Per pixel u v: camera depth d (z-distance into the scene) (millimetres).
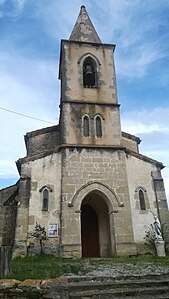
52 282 8344
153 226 16812
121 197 17125
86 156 17938
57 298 7500
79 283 8555
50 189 16844
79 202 16547
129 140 24281
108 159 18094
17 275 9062
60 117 20609
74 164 17562
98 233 19312
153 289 8352
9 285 7828
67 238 15523
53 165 17562
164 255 15438
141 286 8664
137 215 17000
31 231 15578
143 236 16531
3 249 9289
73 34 23406
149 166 18688
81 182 17125
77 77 20781
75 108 19516
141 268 10891
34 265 11578
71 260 13945
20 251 14930
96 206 19875
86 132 18984
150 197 17734
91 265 11781
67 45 21859
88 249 19078
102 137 18938
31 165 17281
